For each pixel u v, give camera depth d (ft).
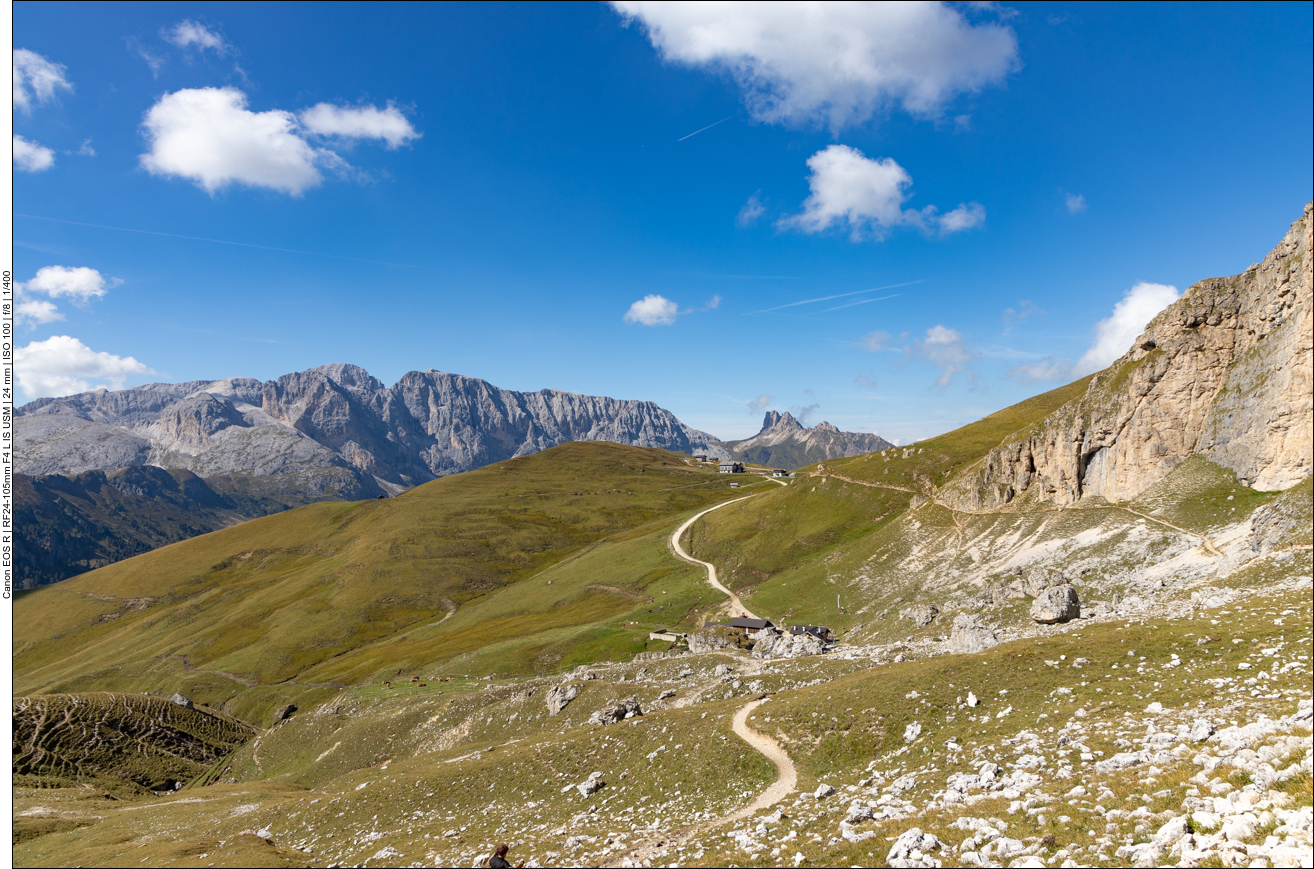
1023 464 524.11
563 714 319.06
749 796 143.74
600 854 115.24
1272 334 357.61
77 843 226.58
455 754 282.97
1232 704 106.32
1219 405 387.55
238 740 524.11
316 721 459.73
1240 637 145.07
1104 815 69.97
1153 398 417.69
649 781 172.24
